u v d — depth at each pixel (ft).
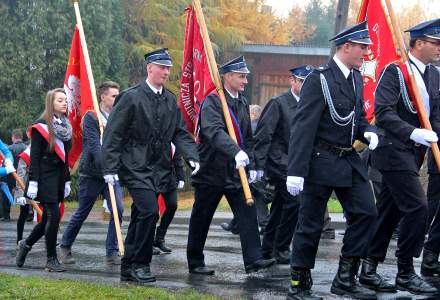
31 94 73.31
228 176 23.12
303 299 18.83
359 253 19.06
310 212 19.02
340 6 40.50
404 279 20.27
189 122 25.63
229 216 45.80
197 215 23.97
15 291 19.11
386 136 20.06
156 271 25.02
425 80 20.77
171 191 29.66
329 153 18.89
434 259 22.75
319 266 25.93
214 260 27.73
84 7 73.51
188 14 25.35
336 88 18.80
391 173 19.98
